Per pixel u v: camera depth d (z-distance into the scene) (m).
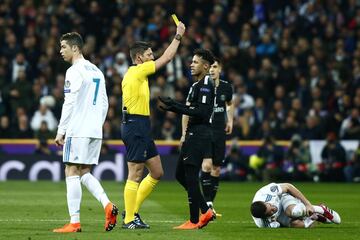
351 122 79.75
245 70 86.56
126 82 36.19
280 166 76.62
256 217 36.75
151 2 96.81
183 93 79.88
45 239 31.98
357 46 89.94
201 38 89.62
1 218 41.38
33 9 91.38
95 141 35.56
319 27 91.81
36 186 68.12
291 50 88.69
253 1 94.94
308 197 59.19
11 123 79.31
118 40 89.00
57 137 34.88
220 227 37.28
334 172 77.44
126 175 76.81
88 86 35.25
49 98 79.62
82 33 90.19
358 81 84.00
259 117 81.06
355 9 94.19
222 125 45.38
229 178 77.31
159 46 86.81
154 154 36.94
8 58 85.62
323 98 83.25
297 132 79.94
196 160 36.09
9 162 76.75
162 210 47.28
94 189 35.22
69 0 91.62
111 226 34.69
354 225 38.72
